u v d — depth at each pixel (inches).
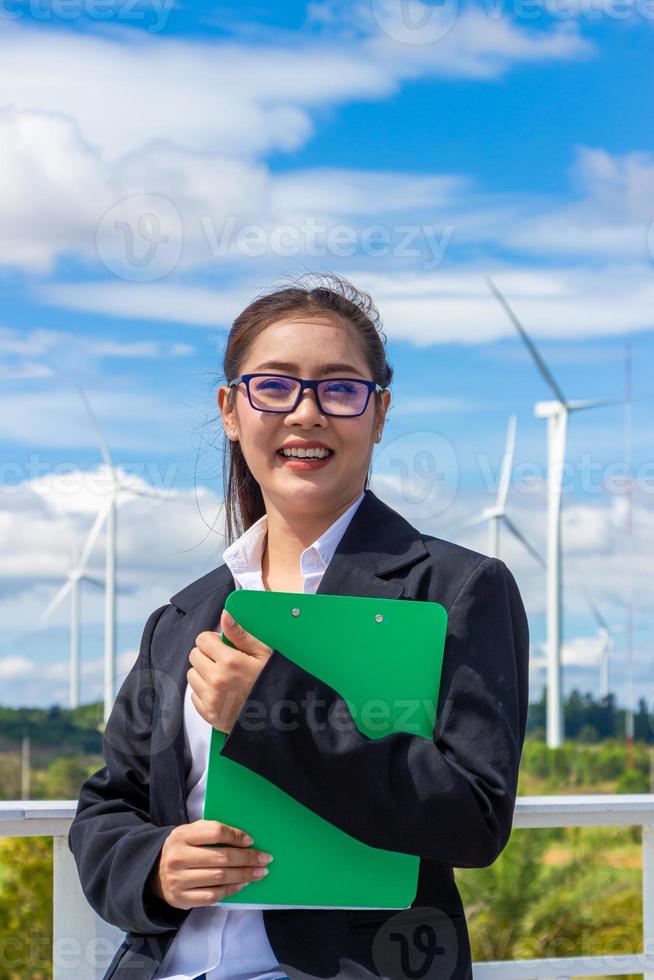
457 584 99.9
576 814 131.3
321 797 89.3
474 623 97.7
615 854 800.3
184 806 102.1
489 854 91.7
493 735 93.8
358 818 89.1
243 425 107.6
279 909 94.8
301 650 93.9
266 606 93.8
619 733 2038.6
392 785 89.3
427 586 100.6
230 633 92.1
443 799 89.0
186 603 113.4
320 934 93.4
